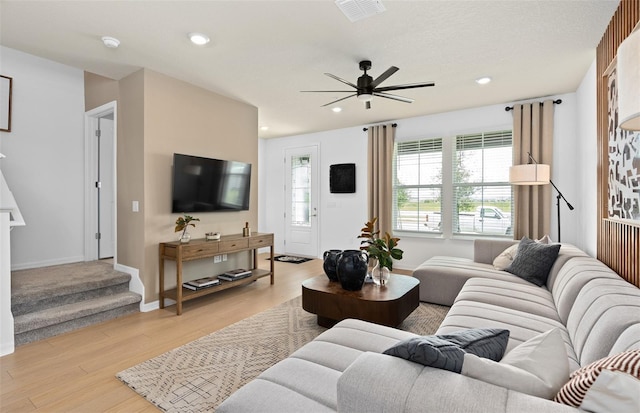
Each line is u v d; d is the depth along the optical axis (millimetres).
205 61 3225
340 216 6227
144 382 2113
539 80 3717
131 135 3549
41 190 3975
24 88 3826
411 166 5406
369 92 3174
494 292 2586
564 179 4199
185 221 3588
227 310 3510
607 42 2562
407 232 5449
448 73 3502
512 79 3689
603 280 1878
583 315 1667
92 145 4402
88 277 3422
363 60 3172
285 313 3414
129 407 1872
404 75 3561
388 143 5480
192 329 2996
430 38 2748
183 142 3779
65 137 4180
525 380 963
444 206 5078
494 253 4000
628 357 844
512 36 2725
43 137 3986
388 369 1033
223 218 4355
